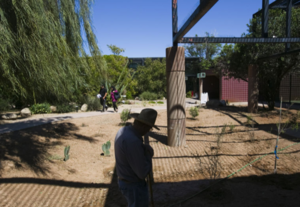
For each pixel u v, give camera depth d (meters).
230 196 3.54
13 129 7.58
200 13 4.06
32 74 5.19
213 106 14.41
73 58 6.36
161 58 28.17
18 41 4.86
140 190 2.24
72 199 3.79
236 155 5.58
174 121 6.47
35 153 5.68
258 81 11.45
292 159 5.01
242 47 11.82
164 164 5.22
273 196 3.44
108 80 7.84
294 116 9.91
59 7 5.91
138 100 23.08
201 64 22.36
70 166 5.22
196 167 4.91
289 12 7.09
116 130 8.53
